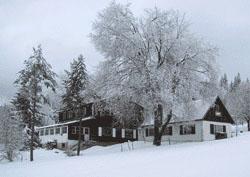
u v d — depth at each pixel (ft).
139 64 116.98
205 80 123.75
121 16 122.21
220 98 162.20
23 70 130.72
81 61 153.38
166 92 111.04
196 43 120.57
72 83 156.46
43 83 130.11
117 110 125.90
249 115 240.53
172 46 117.60
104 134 187.93
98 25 123.34
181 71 117.08
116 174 59.16
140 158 81.41
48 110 223.10
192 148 95.76
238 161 60.90
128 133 196.03
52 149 162.50
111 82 120.57
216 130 159.33
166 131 169.27
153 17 120.06
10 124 131.95
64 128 183.52
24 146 150.30
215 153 77.46
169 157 78.07
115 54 120.88
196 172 54.13
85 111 185.68
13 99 173.17
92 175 60.34
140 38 117.19
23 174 71.46
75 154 137.39
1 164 110.73
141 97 115.75
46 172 70.69
